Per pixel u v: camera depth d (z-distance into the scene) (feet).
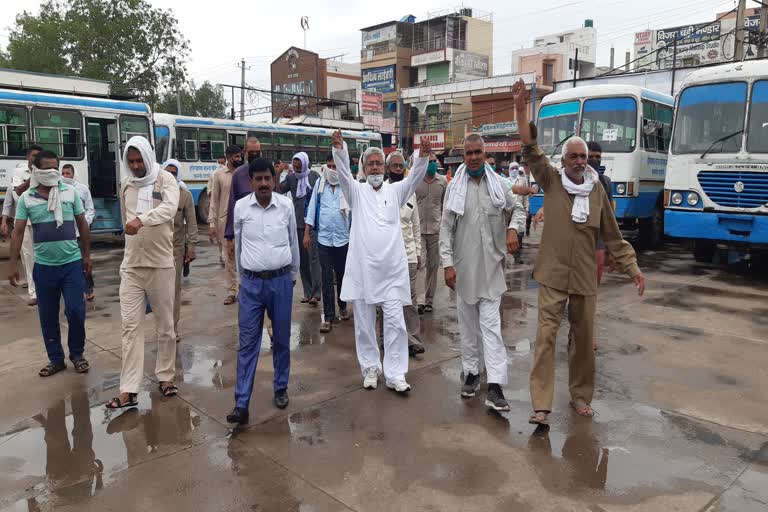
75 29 116.16
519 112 12.67
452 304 24.99
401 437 12.63
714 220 29.58
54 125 41.47
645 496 10.31
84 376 16.60
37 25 115.65
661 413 13.74
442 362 17.54
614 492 10.44
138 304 14.40
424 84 150.51
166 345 15.06
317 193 21.50
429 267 23.17
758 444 12.19
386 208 15.12
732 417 13.50
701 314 22.48
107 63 119.03
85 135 42.68
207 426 13.28
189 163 59.06
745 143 28.60
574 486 10.64
